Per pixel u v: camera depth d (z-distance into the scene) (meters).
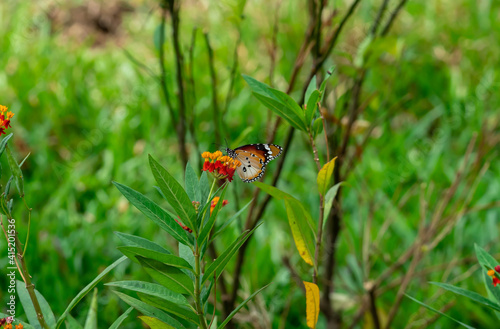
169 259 0.86
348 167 1.25
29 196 1.85
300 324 1.45
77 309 1.42
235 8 1.17
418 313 1.33
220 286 1.19
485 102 2.18
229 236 1.52
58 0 3.32
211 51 1.19
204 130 2.16
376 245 1.40
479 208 1.40
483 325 1.38
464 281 1.50
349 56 1.23
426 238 1.31
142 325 1.34
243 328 1.32
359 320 1.32
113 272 1.54
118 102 2.38
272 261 1.60
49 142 2.21
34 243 1.55
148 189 1.91
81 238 1.64
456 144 2.17
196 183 0.91
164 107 2.16
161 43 1.17
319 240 0.97
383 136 2.12
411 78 2.37
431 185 1.68
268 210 1.79
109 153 2.04
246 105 2.23
